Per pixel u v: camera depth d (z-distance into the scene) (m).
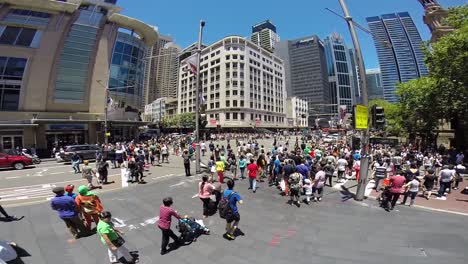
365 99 11.36
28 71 35.03
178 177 16.98
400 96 35.09
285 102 123.62
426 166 16.78
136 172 15.82
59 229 8.62
